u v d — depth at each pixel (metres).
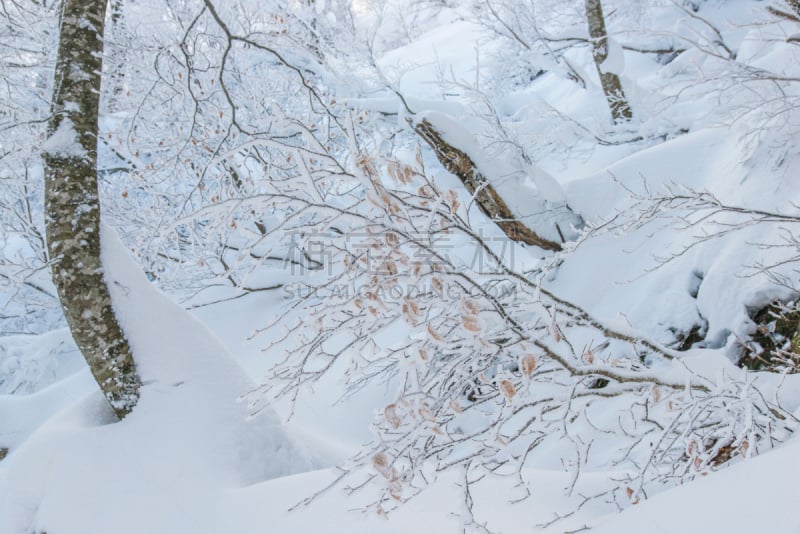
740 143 6.60
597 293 7.05
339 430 6.48
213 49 7.65
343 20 9.34
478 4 10.20
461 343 2.05
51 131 4.14
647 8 11.09
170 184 6.36
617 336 2.53
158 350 4.23
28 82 7.19
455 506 2.65
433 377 2.13
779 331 4.97
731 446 2.51
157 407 4.04
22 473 3.74
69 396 7.22
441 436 1.94
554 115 9.02
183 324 4.46
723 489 1.56
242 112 7.52
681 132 8.50
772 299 5.11
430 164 9.53
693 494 1.63
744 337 5.19
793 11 5.26
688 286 6.07
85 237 4.12
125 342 4.14
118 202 8.34
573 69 10.23
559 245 7.47
